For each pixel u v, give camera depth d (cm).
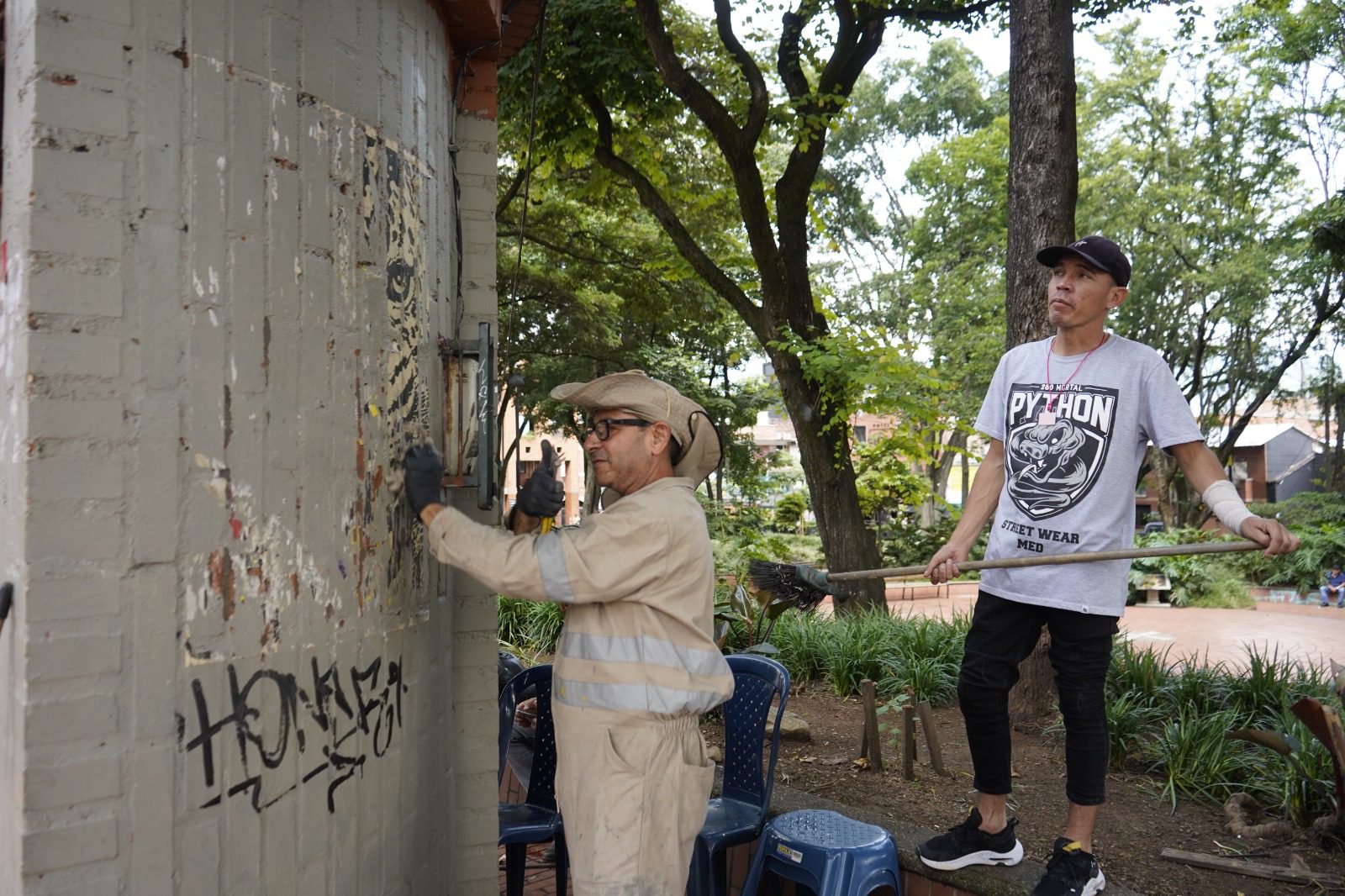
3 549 174
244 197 197
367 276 229
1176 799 406
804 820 321
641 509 235
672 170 1306
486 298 309
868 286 2939
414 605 250
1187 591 1744
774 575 370
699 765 244
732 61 1053
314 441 212
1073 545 300
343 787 221
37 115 168
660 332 1888
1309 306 2492
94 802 172
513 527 260
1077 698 300
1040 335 568
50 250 168
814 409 1059
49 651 167
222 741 191
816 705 595
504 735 353
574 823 235
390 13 239
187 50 187
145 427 179
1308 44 2130
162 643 181
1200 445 290
